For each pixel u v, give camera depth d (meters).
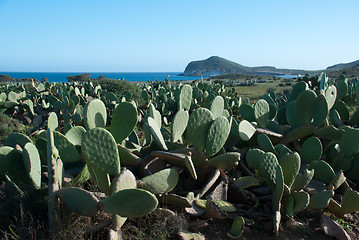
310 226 3.04
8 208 2.65
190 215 2.89
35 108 9.09
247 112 5.21
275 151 3.78
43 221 2.67
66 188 2.49
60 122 7.70
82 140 2.49
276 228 2.79
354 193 2.96
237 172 3.80
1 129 6.84
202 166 3.37
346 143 3.74
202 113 3.26
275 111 5.08
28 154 2.74
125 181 2.47
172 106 9.12
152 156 3.28
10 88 13.94
